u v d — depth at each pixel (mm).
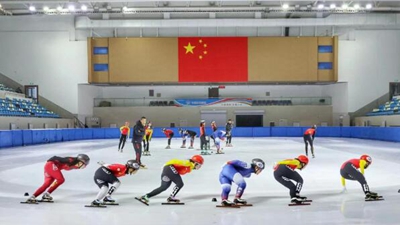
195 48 29812
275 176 5516
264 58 29797
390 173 8656
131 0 23125
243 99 32281
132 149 17328
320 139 25453
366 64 30406
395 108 26516
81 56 30016
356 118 30312
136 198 5672
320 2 27141
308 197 5953
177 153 14680
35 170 9734
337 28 30547
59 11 26625
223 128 29297
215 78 29844
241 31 30734
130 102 32562
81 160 5648
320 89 33750
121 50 29781
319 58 29922
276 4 27797
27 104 26906
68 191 6637
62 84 30078
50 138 22938
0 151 16406
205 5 27844
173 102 32531
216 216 4762
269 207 5270
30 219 4660
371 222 4414
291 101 32562
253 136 29062
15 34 29891
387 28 30344
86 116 31328
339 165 10320
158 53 29797
